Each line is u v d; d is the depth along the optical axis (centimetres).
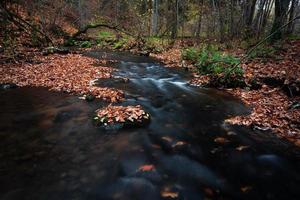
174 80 1180
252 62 1294
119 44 2222
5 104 800
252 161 538
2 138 599
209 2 2181
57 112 751
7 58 1335
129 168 497
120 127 654
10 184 448
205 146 589
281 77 1030
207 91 1016
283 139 634
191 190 444
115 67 1408
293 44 1548
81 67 1308
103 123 661
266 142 617
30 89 945
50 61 1395
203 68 1255
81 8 3372
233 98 936
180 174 485
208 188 451
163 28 3067
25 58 1398
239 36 1945
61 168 494
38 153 543
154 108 813
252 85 1024
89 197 421
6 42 1570
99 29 3416
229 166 518
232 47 1756
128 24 3334
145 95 941
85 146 573
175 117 749
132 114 693
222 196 434
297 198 438
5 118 702
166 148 573
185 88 1053
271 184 470
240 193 443
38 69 1201
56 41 2164
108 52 1953
